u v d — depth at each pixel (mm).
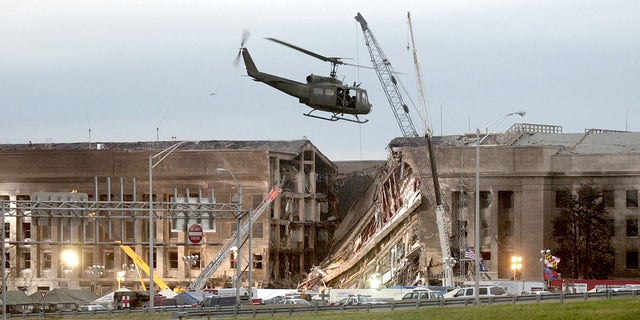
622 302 171500
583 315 157750
